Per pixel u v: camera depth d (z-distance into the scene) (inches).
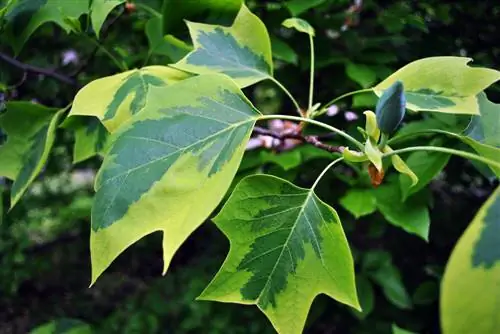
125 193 22.2
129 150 22.6
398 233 51.8
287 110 43.7
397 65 40.4
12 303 75.0
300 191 23.3
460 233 48.4
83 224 84.3
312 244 23.0
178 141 22.7
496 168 23.6
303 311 23.0
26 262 72.1
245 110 23.5
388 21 39.1
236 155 22.6
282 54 35.3
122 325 61.3
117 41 43.9
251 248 23.0
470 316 19.9
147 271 83.4
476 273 19.9
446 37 44.4
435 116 30.8
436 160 29.5
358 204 31.3
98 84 26.4
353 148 31.4
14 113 28.2
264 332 52.6
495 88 33.1
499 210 20.1
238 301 22.9
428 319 48.3
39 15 28.8
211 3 28.4
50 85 43.4
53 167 60.2
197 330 55.3
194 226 21.5
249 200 23.1
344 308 44.9
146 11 37.8
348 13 40.4
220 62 26.5
